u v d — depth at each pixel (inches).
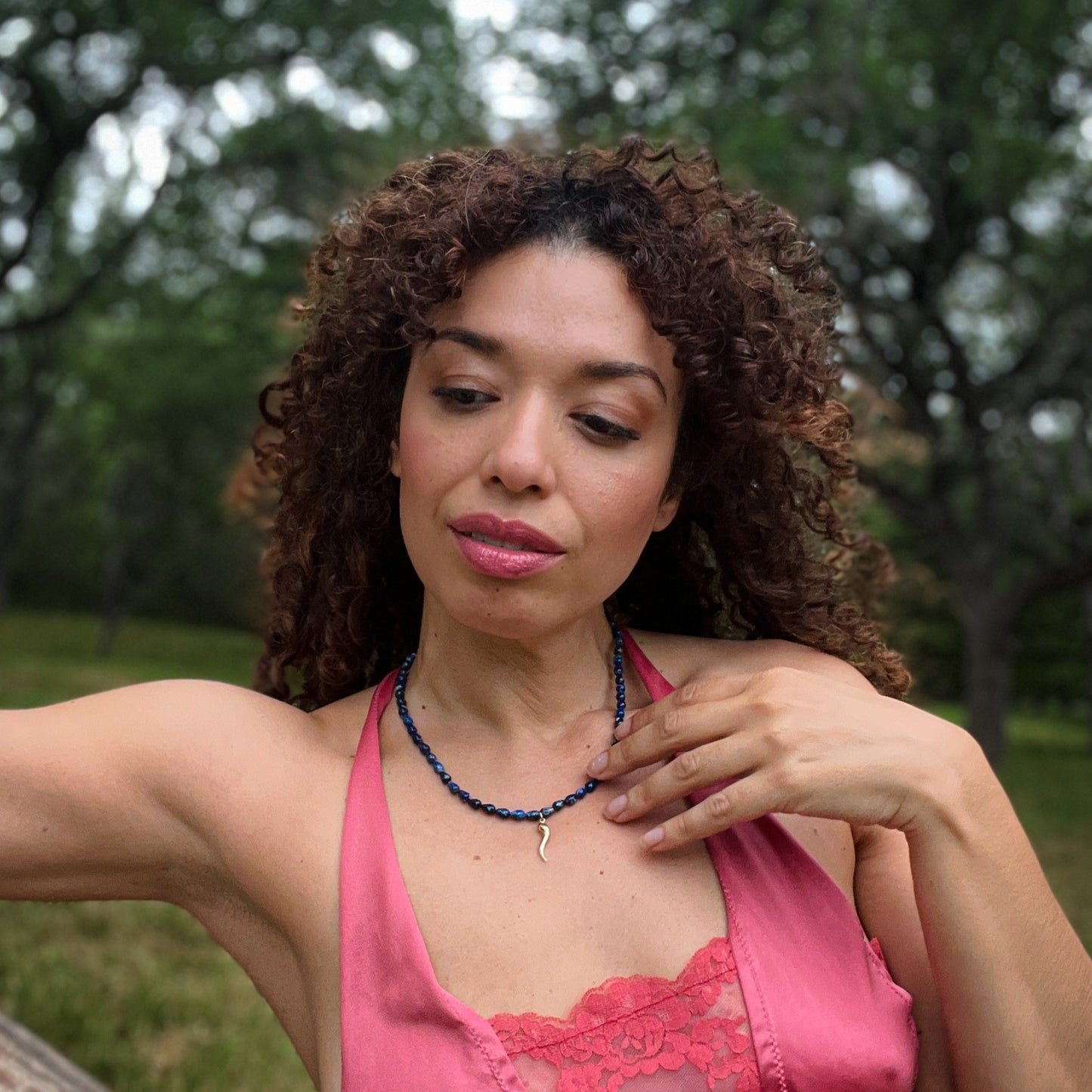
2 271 575.8
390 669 62.3
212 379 750.5
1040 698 1006.4
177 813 47.7
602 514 46.5
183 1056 139.5
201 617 1264.8
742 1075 44.6
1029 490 601.9
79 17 518.3
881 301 514.9
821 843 52.0
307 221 571.8
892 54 459.8
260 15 534.6
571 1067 43.6
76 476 1162.0
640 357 47.1
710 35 513.0
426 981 44.3
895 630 114.9
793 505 59.8
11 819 46.7
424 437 47.1
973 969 47.4
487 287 46.6
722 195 55.3
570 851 47.8
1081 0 437.4
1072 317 513.0
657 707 50.8
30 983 155.8
